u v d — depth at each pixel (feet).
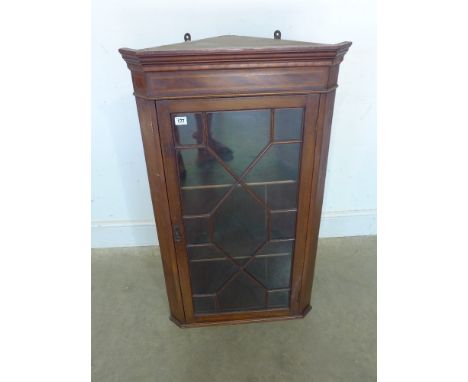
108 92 4.21
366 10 3.90
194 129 2.82
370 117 4.54
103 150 4.60
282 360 3.57
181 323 3.95
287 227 3.44
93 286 4.63
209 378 3.42
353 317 4.06
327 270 4.81
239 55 2.48
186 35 3.75
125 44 3.95
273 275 3.75
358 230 5.45
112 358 3.65
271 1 3.84
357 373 3.43
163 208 3.17
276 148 2.99
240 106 2.74
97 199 4.99
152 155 2.94
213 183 3.12
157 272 4.87
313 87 2.72
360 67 4.21
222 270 3.65
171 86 2.62
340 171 4.95
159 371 3.51
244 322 3.99
